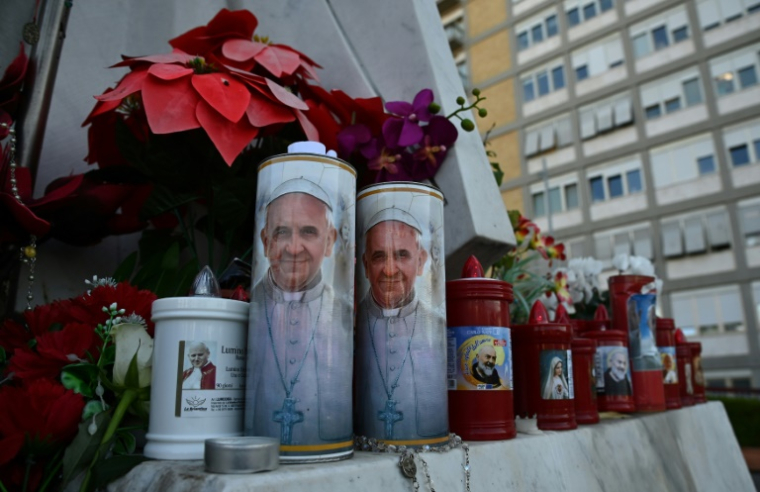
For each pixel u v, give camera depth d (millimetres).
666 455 1043
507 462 646
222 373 525
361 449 564
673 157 15258
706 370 14172
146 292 626
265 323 509
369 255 604
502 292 704
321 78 1184
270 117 744
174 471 445
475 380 681
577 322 1156
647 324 1115
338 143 906
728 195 14336
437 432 573
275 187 534
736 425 7148
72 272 921
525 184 17500
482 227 950
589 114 16688
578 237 16375
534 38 18094
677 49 15539
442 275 619
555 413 809
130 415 601
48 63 835
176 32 1191
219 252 1047
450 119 1060
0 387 585
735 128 14500
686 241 14766
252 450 432
